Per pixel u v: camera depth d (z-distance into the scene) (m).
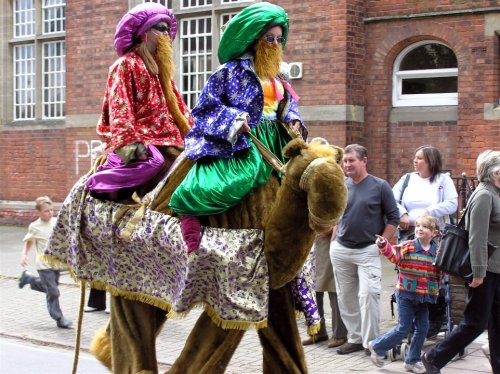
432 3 12.59
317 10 13.11
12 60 18.62
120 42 4.72
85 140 16.64
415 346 7.00
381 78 13.16
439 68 12.91
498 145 12.03
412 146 13.01
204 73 15.29
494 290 6.45
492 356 6.60
